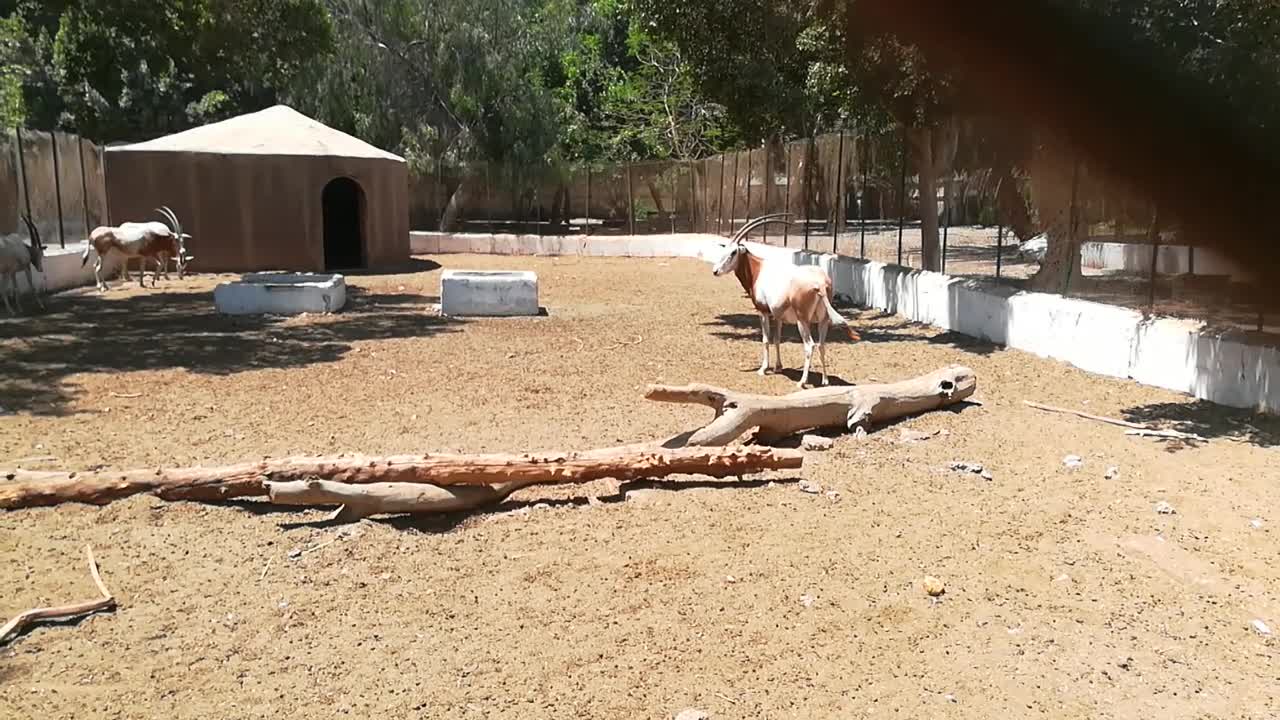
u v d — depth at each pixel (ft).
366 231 82.53
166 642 15.88
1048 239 43.14
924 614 17.02
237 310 52.90
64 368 37.17
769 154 76.48
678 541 20.15
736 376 36.11
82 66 67.72
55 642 15.84
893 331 46.85
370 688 14.49
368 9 103.91
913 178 55.16
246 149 74.69
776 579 18.33
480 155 108.99
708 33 58.13
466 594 17.70
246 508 21.56
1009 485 23.56
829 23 42.16
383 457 21.74
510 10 107.76
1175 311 34.37
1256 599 17.61
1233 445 25.95
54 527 20.29
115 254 64.75
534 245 102.12
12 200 58.44
